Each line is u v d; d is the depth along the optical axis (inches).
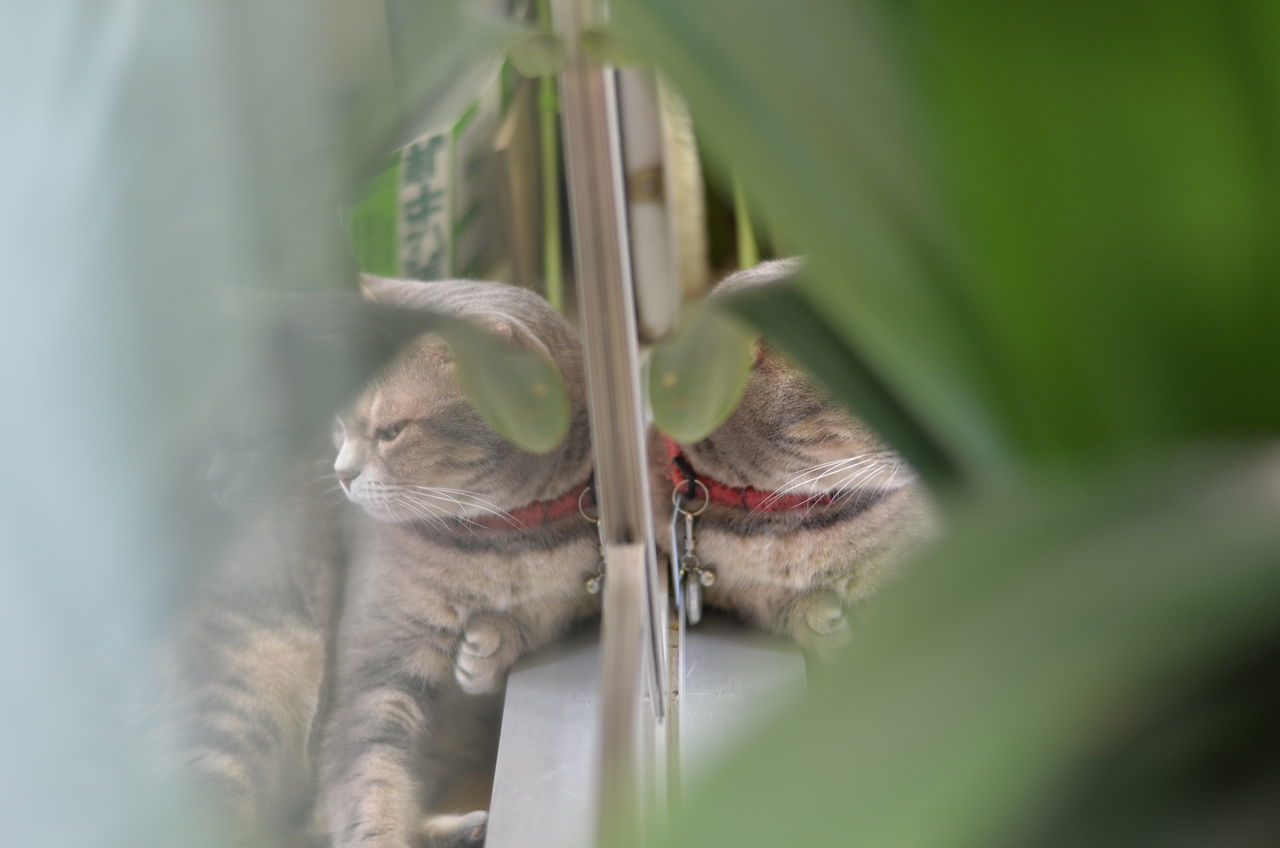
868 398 8.3
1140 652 5.6
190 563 9.9
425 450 44.6
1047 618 5.8
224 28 8.9
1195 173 5.8
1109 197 5.9
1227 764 5.7
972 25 5.8
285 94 9.0
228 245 9.5
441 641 46.8
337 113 9.0
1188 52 5.6
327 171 9.3
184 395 9.5
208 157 9.2
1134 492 6.1
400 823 42.6
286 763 44.7
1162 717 5.6
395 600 47.2
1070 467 6.4
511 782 34.0
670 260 27.6
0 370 9.2
